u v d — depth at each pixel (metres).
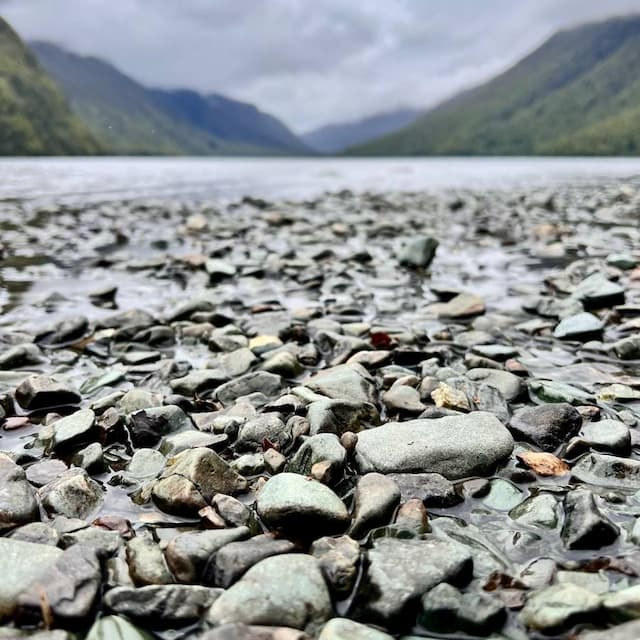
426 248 1.39
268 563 0.37
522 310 0.97
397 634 0.34
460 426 0.52
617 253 1.46
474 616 0.33
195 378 0.67
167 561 0.38
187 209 2.65
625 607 0.33
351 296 1.11
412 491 0.45
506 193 3.50
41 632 0.33
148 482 0.48
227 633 0.32
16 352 0.75
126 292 1.16
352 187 4.28
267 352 0.77
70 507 0.44
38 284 1.23
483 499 0.45
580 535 0.39
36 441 0.55
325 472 0.46
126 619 0.34
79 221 2.21
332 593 0.36
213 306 0.99
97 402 0.61
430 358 0.73
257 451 0.52
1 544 0.38
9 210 2.48
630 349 0.74
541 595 0.34
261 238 1.81
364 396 0.61
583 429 0.54
